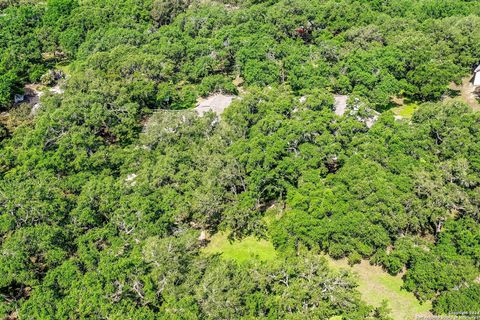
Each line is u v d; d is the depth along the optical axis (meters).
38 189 50.94
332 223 48.44
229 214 52.59
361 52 81.38
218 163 56.09
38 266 45.19
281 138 57.75
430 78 77.62
